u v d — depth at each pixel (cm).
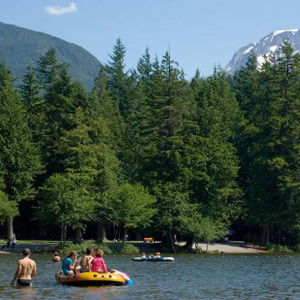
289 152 8212
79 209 6762
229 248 7731
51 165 8038
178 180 7681
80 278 3247
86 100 8569
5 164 7538
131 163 8788
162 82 8175
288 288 3406
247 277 4078
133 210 6938
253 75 11031
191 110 9475
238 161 8288
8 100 8000
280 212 7962
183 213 7294
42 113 8600
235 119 9712
